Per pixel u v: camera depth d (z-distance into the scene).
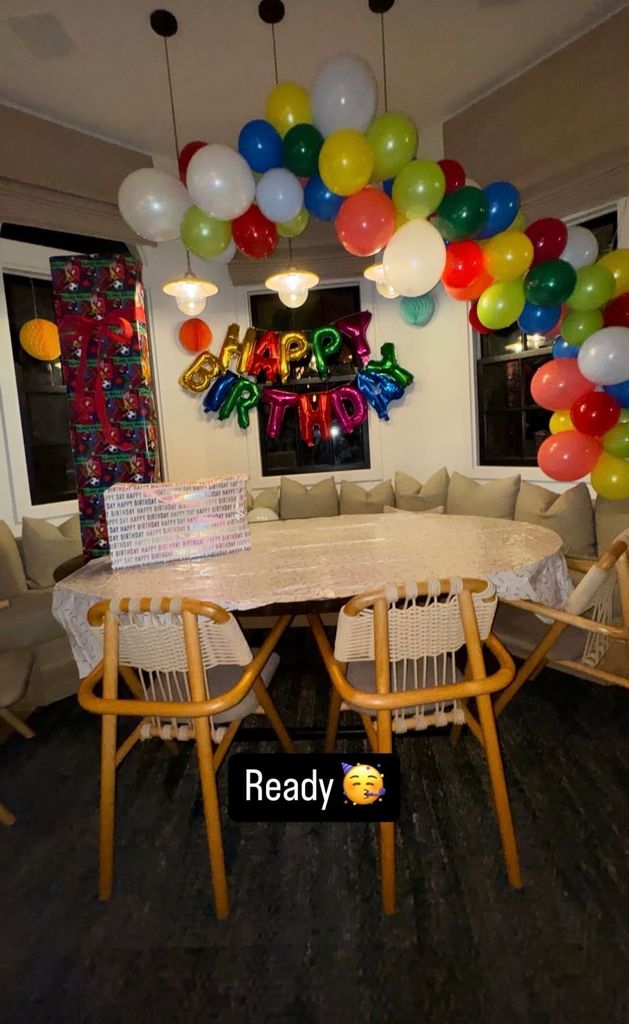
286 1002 1.15
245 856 1.54
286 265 3.64
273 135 1.99
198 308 2.99
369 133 1.96
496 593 1.37
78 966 1.25
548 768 1.82
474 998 1.13
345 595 1.38
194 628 1.26
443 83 2.92
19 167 2.76
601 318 2.29
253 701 1.57
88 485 2.61
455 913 1.32
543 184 2.81
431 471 3.85
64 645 2.46
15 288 3.18
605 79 2.48
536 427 3.39
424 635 1.33
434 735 1.91
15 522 3.16
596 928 1.26
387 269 2.04
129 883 1.47
